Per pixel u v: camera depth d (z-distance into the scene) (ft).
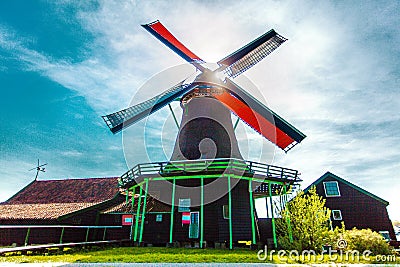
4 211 71.56
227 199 57.31
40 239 61.87
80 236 67.41
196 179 59.21
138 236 62.49
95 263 32.55
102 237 71.20
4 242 64.34
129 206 68.54
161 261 34.12
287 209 47.47
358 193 83.46
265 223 63.98
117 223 72.02
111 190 82.48
